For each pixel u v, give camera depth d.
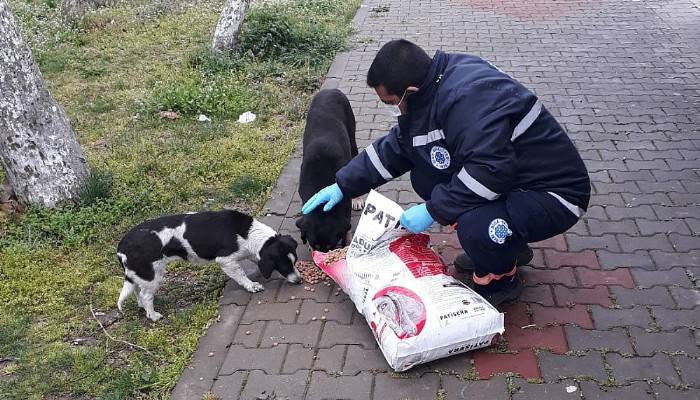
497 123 3.23
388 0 11.49
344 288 3.92
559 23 9.91
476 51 8.73
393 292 3.54
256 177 5.61
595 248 4.43
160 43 9.44
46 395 3.51
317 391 3.36
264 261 4.06
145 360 3.69
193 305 4.14
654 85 7.31
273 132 6.46
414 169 3.89
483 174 3.27
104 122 6.93
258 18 8.83
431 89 3.39
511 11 10.69
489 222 3.48
